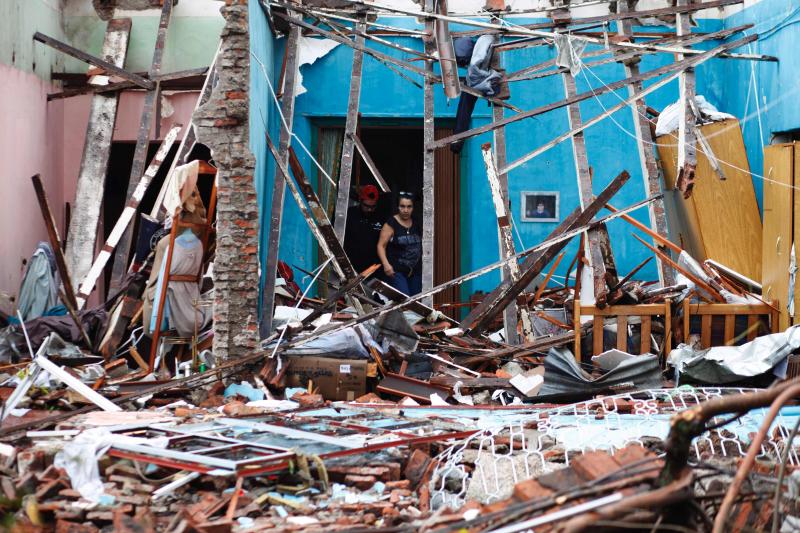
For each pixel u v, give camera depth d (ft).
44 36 37.04
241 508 16.51
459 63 38.24
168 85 38.65
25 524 15.66
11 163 34.58
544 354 30.40
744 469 11.39
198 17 39.60
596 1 38.47
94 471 17.83
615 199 40.32
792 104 33.81
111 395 25.21
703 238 35.70
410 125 41.11
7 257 34.30
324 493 17.48
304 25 36.37
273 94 35.73
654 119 38.83
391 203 44.09
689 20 37.27
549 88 40.55
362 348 28.48
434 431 21.31
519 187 40.63
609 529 11.47
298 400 26.14
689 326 29.73
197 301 29.37
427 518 15.58
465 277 30.78
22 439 20.02
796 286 30.37
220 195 28.37
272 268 32.42
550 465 18.10
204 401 25.55
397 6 40.47
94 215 37.04
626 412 23.63
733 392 24.48
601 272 29.58
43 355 27.55
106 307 31.96
